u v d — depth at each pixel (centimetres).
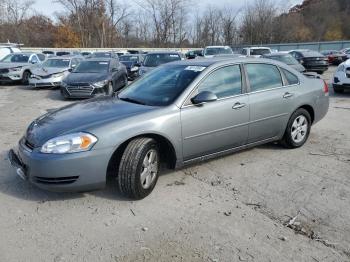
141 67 1266
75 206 376
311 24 6638
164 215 357
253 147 537
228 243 309
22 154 375
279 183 433
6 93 1357
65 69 1438
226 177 452
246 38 6116
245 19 6119
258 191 411
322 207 371
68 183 358
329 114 854
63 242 313
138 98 451
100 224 341
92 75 1172
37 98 1203
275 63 534
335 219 347
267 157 524
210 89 443
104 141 361
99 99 481
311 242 310
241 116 468
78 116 400
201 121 427
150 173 396
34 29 5681
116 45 6000
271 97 504
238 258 289
